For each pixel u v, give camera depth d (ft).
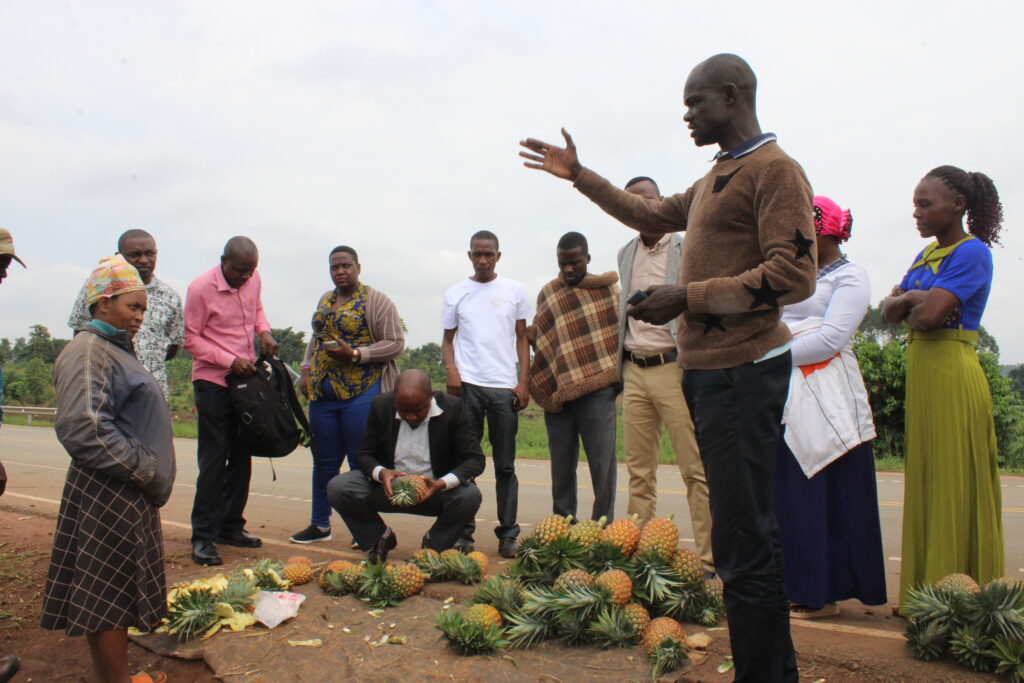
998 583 11.10
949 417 12.88
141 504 11.22
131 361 11.34
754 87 9.43
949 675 10.69
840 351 13.87
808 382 13.64
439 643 12.56
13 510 23.94
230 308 18.78
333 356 19.22
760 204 8.79
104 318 11.10
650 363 16.87
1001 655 10.55
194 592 13.48
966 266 12.75
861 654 11.55
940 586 11.76
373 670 11.68
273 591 14.56
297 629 13.33
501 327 19.67
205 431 18.26
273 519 25.40
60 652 12.91
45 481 34.45
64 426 10.54
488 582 13.75
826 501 13.56
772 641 9.04
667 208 11.02
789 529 13.60
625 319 17.44
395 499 16.25
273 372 19.38
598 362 18.04
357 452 18.76
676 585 13.10
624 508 29.04
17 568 17.13
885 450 48.73
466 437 17.61
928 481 13.14
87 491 10.92
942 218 13.19
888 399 48.03
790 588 13.61
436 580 15.79
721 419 9.02
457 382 19.89
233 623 13.41
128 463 10.77
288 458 51.96
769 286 8.50
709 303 8.73
